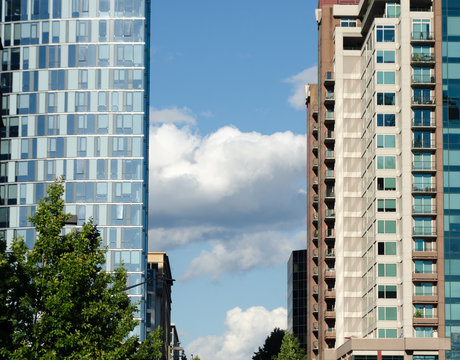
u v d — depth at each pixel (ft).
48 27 558.15
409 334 431.02
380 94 466.29
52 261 174.81
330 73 539.70
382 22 472.03
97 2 560.20
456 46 454.40
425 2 464.24
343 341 506.89
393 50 468.75
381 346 431.02
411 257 437.17
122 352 181.78
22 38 557.33
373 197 466.70
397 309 447.42
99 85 552.00
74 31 557.33
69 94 550.77
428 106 447.83
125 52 556.51
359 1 563.07
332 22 549.13
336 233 520.01
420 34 457.27
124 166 543.80
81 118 547.90
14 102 551.18
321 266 544.21
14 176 542.16
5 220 537.24
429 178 444.14
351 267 514.68
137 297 531.09
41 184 540.52
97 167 542.98
